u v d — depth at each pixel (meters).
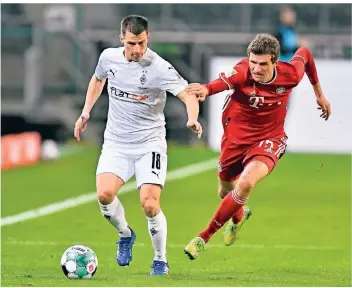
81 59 58.53
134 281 21.80
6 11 59.25
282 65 22.50
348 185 43.59
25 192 40.66
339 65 53.91
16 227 32.41
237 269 24.88
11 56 58.44
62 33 58.47
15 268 24.48
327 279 23.22
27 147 50.25
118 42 56.25
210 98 55.50
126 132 22.59
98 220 33.91
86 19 58.59
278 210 36.50
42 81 58.44
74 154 53.81
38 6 59.03
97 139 57.28
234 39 57.91
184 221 33.81
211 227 22.20
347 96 54.16
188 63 57.41
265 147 22.77
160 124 22.78
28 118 55.81
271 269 24.98
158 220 22.44
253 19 58.91
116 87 22.45
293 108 54.44
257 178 22.08
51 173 46.81
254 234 31.33
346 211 36.50
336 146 54.47
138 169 22.55
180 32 57.34
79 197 39.31
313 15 59.06
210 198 39.34
